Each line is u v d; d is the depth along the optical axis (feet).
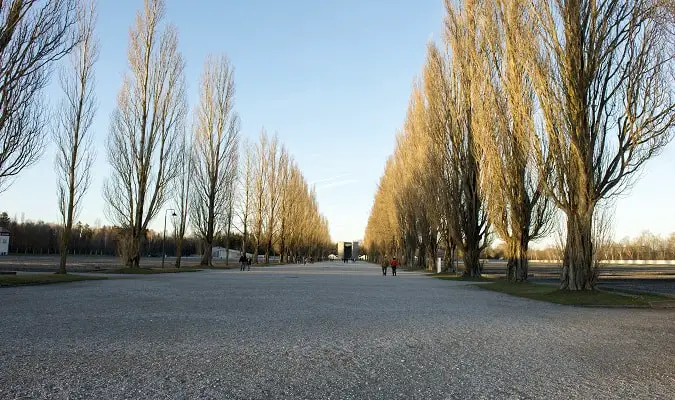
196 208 156.97
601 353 23.71
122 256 119.96
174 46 115.96
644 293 57.57
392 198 194.90
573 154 51.01
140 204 113.09
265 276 110.22
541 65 52.21
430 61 103.91
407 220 166.20
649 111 47.65
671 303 47.01
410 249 178.09
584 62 50.57
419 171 136.46
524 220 75.20
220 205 160.15
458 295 60.29
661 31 46.60
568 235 53.62
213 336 27.20
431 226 145.79
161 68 114.62
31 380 17.10
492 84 71.87
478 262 101.65
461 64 96.94
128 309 39.68
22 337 25.70
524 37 54.60
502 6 64.08
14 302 43.91
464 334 29.25
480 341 26.84
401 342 26.25
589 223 52.01
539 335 29.14
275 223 230.27
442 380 18.04
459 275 110.52
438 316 38.32
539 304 48.85
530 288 66.80
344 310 41.98
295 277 107.34
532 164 56.65
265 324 32.50
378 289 70.69
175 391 16.02
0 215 369.09
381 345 25.25
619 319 37.17
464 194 100.42
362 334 28.81
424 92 113.19
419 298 55.47
